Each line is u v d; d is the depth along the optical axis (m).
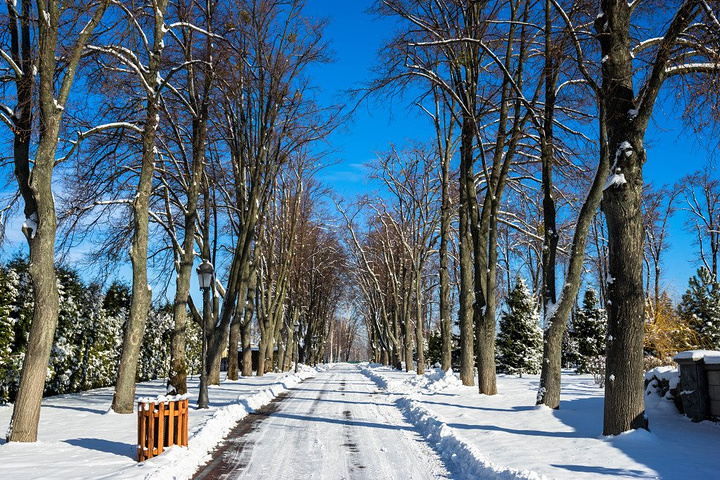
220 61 17.70
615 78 9.66
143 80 14.16
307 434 11.30
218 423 11.73
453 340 46.31
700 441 8.86
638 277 9.32
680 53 9.80
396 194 36.50
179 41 17.48
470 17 17.70
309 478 7.45
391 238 43.38
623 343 9.28
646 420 9.23
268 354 38.22
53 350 19.23
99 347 23.38
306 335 57.38
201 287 15.30
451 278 44.50
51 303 10.26
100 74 14.21
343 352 123.56
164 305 31.66
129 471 7.21
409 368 38.69
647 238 39.69
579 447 8.59
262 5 21.12
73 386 21.36
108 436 10.51
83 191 17.83
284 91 22.02
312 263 51.50
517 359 32.84
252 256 31.39
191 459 8.20
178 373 15.68
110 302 25.09
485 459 7.84
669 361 19.58
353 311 88.25
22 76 10.76
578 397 15.77
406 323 39.03
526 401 15.25
